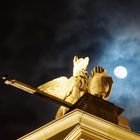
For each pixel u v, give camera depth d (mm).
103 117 22875
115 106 23922
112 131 20859
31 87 22812
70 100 25312
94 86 24594
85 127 20422
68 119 21422
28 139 22391
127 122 24391
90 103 23250
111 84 24906
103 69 25203
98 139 20438
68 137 20578
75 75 25969
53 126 21906
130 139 21141
